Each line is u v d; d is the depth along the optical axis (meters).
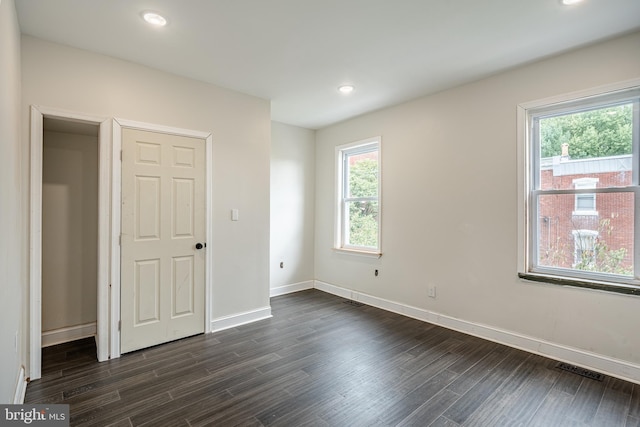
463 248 3.33
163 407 2.05
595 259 2.61
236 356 2.78
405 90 3.49
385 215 4.10
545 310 2.79
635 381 2.35
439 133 3.54
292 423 1.91
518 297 2.94
